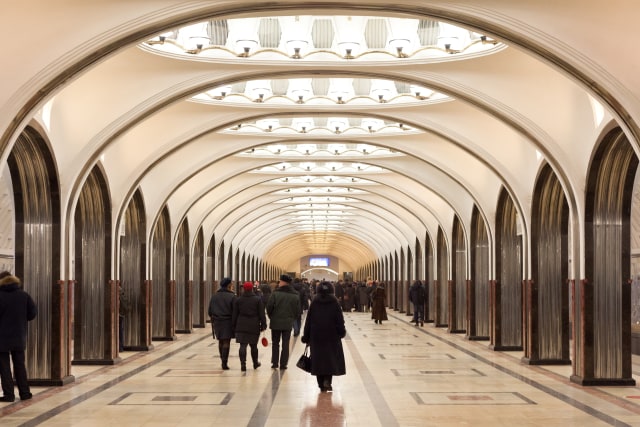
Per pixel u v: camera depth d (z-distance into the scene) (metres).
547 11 9.23
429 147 19.42
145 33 9.54
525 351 16.03
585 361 12.62
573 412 9.95
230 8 9.38
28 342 12.60
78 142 13.16
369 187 28.98
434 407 10.29
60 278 12.77
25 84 9.65
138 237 18.80
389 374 13.78
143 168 16.27
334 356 11.59
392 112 16.34
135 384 12.57
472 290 21.73
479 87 13.08
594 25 9.26
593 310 12.73
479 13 9.33
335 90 15.90
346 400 10.85
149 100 13.16
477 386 12.30
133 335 18.48
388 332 24.73
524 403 10.65
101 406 10.43
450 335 23.56
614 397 11.27
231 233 36.25
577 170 13.02
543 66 12.51
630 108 9.80
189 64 12.71
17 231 12.78
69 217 13.23
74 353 15.60
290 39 12.45
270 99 16.08
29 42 9.32
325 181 28.89
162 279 21.73
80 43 9.41
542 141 13.15
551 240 15.88
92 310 15.66
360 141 19.62
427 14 9.57
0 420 9.45
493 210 19.12
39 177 12.71
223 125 16.36
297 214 44.34
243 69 12.93
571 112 12.91
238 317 14.11
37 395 11.50
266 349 18.66
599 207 12.91
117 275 16.11
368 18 12.65
